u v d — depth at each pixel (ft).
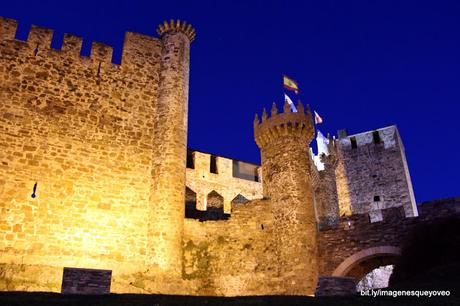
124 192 82.84
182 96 94.99
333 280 51.16
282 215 90.43
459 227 75.15
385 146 166.30
